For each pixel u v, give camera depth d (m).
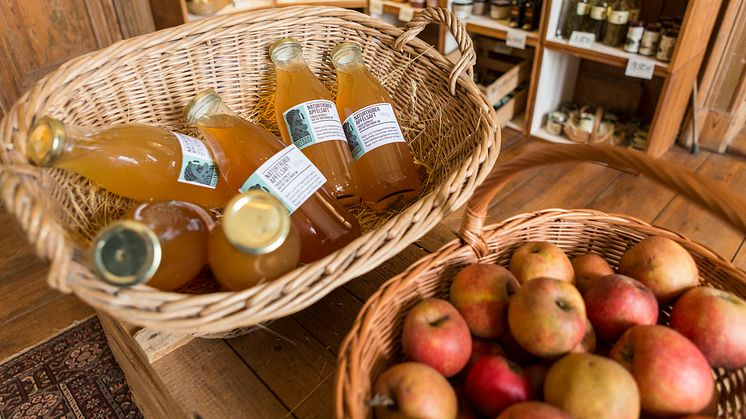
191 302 0.46
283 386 0.58
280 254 0.54
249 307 0.47
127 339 0.71
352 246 0.52
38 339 1.15
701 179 0.44
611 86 1.81
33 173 0.48
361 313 0.51
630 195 1.51
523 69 1.83
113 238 0.45
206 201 0.74
